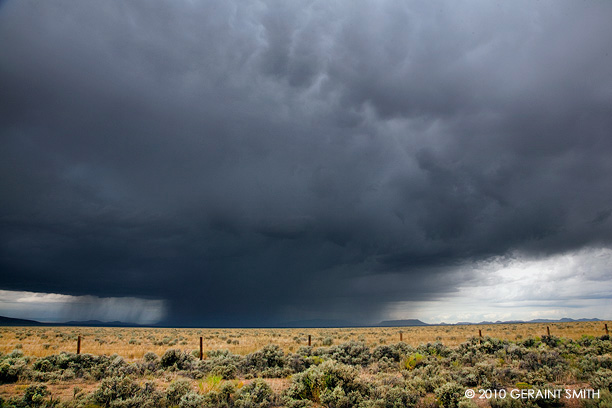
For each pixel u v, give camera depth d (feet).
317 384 47.26
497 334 167.73
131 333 244.01
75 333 221.87
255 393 46.44
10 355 83.56
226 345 136.05
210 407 43.55
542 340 98.48
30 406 45.06
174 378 62.54
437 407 42.47
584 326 200.54
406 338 153.79
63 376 62.23
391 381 52.80
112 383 48.26
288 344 135.54
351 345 87.76
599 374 47.93
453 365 66.13
